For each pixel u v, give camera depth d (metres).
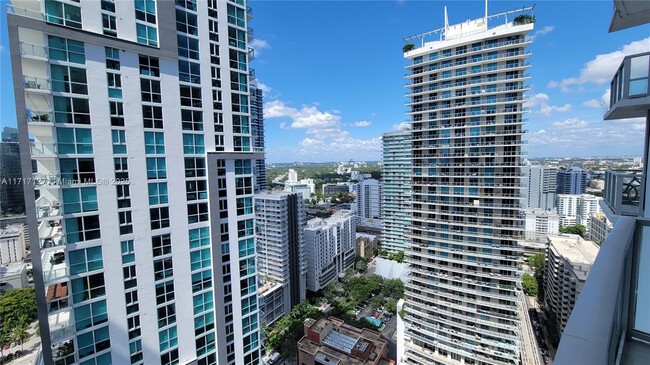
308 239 105.62
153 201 26.88
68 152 22.66
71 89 22.59
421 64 55.44
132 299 26.08
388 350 70.94
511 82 48.56
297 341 66.12
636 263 6.04
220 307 31.88
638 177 8.39
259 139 108.75
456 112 52.66
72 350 23.69
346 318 81.38
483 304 50.81
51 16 21.72
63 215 22.59
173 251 28.39
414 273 58.31
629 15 7.73
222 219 31.77
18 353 66.75
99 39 23.33
